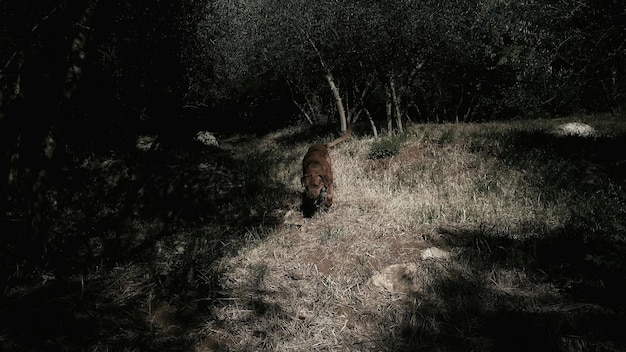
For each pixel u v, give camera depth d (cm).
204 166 709
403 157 834
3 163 490
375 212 536
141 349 314
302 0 1105
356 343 321
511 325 317
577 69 560
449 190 620
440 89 1712
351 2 1007
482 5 1001
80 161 675
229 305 364
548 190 576
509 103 1547
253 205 623
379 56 1011
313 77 1407
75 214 560
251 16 1400
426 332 324
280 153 1065
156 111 999
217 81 1291
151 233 533
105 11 733
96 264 443
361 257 421
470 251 411
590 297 332
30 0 477
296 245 466
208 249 469
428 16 919
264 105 2430
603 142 747
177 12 937
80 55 413
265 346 319
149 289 389
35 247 416
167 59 945
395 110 1052
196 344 322
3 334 326
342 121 1289
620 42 503
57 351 309
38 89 475
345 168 798
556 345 290
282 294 379
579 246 400
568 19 526
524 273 374
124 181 652
